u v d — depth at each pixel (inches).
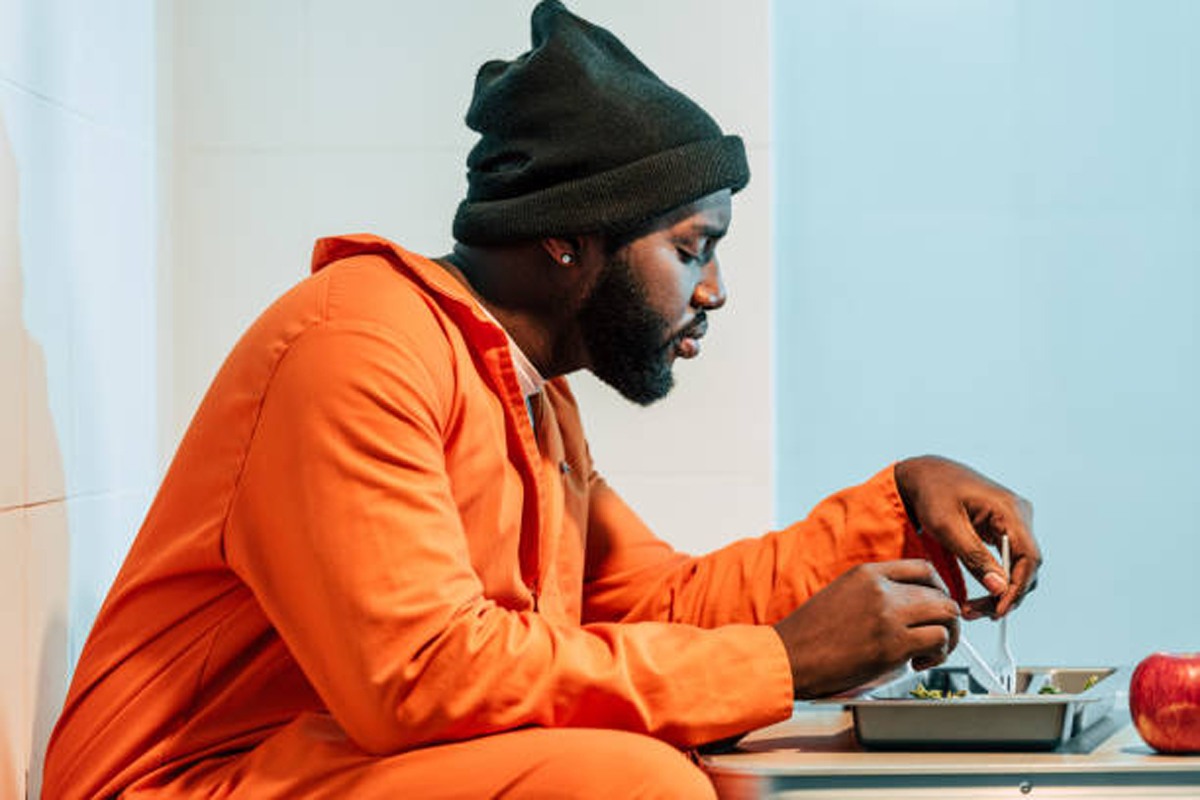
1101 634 131.6
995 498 85.3
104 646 77.0
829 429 132.0
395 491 70.1
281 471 71.4
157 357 122.6
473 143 128.0
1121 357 131.3
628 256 80.9
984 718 74.7
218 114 127.9
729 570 93.7
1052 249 131.6
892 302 132.1
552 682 70.2
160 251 123.6
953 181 131.7
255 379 73.7
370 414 71.0
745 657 72.9
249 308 127.7
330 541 69.4
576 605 89.8
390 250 79.5
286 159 128.0
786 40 132.3
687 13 127.1
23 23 92.6
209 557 74.0
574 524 89.9
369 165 127.9
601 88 80.8
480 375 79.2
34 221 93.9
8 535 88.1
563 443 92.9
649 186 79.6
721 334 127.6
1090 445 131.6
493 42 127.9
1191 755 73.8
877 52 132.0
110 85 111.0
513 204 80.7
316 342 72.9
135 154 117.2
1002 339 131.7
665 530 127.6
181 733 74.6
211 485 74.0
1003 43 131.3
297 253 127.7
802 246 132.1
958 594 88.7
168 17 125.7
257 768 71.1
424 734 68.8
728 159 81.8
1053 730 74.6
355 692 68.7
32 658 92.0
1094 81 131.1
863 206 132.0
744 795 71.2
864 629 73.0
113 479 109.8
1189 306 130.8
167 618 75.8
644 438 127.6
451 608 69.4
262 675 75.6
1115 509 131.6
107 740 75.0
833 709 88.8
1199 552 131.0
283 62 128.0
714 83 127.1
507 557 80.2
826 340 132.1
